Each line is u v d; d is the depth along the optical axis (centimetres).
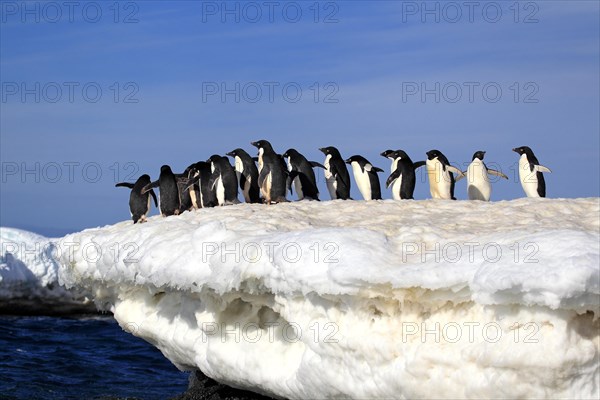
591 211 1684
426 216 1706
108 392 2494
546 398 1196
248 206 1978
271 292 1517
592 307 1151
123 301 2077
